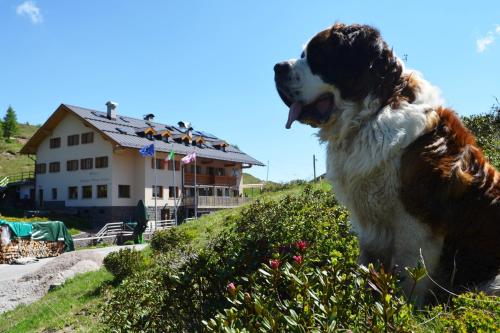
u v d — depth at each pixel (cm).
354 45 338
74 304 1038
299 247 262
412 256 300
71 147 4294
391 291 183
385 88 327
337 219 515
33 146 4600
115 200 3962
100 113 4491
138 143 3959
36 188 4597
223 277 285
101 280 1277
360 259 334
